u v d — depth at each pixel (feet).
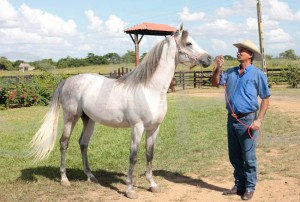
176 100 68.39
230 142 17.85
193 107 57.11
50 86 74.02
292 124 38.58
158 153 28.32
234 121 17.21
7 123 47.06
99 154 28.02
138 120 18.10
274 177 20.81
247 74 16.89
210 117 46.26
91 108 19.58
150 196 18.35
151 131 18.92
